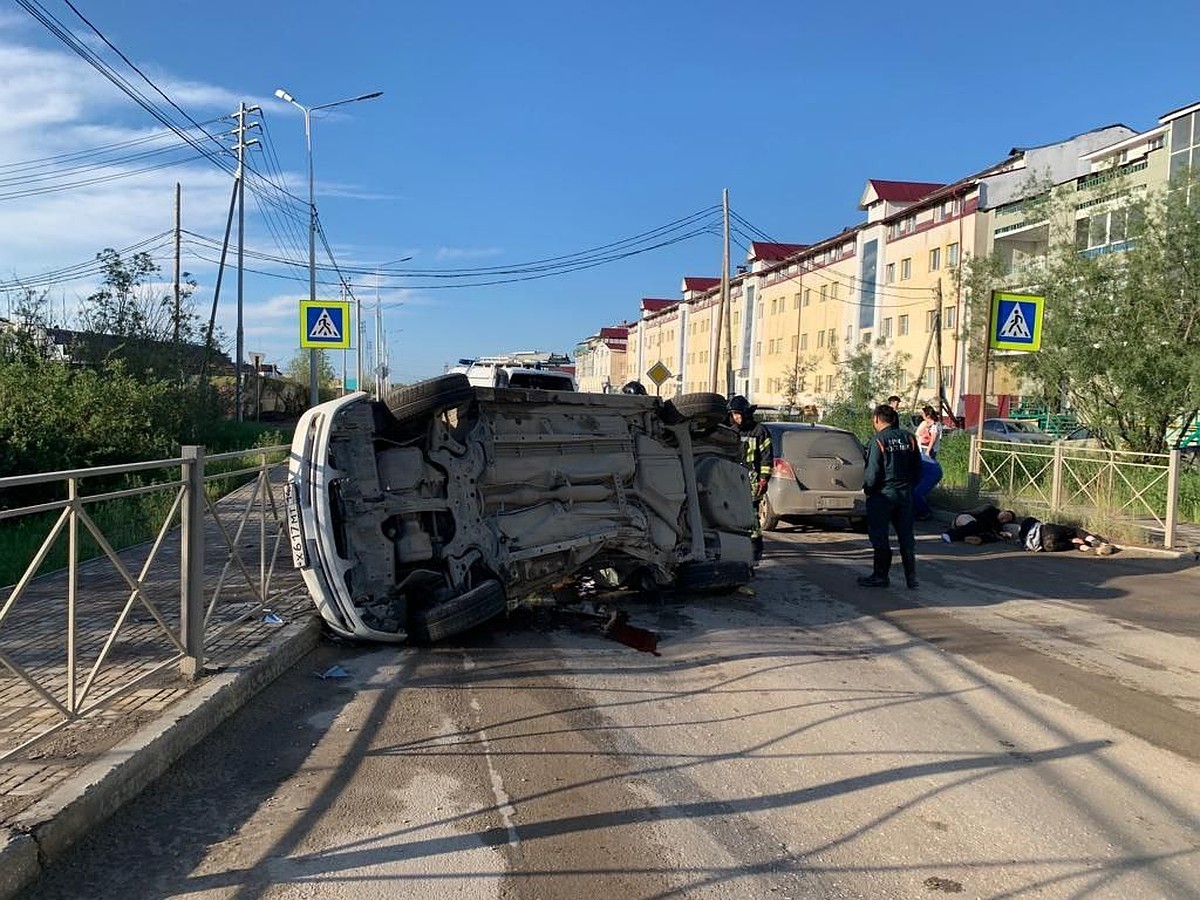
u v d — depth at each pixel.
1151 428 15.75
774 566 9.65
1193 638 6.86
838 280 51.91
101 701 4.14
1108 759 4.34
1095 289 15.82
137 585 4.37
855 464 11.99
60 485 12.20
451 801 3.73
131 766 3.65
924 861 3.31
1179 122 27.66
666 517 7.66
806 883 3.14
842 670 5.80
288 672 5.43
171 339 21.52
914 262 43.81
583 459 7.16
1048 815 3.71
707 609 7.49
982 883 3.16
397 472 6.02
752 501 8.63
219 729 4.46
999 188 38.28
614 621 6.65
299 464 5.79
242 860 3.21
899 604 7.92
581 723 4.71
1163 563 10.33
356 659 5.77
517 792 3.83
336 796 3.76
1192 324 14.98
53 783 3.41
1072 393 16.62
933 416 14.91
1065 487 13.93
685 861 3.27
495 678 5.46
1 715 4.12
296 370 62.91
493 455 6.52
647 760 4.22
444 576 6.10
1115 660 6.19
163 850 3.27
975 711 5.03
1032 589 8.76
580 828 3.51
